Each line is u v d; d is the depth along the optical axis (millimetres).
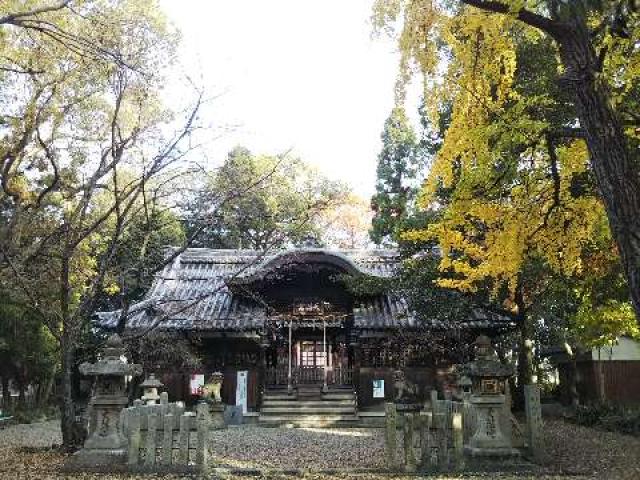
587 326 15367
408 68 9359
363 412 22016
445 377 23078
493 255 10148
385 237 31109
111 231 16391
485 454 9781
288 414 21656
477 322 21875
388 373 23312
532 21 7270
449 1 9555
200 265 28266
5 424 20469
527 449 10352
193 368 23297
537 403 10328
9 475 9414
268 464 10938
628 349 22406
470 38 9336
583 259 12703
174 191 15234
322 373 24859
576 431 16016
